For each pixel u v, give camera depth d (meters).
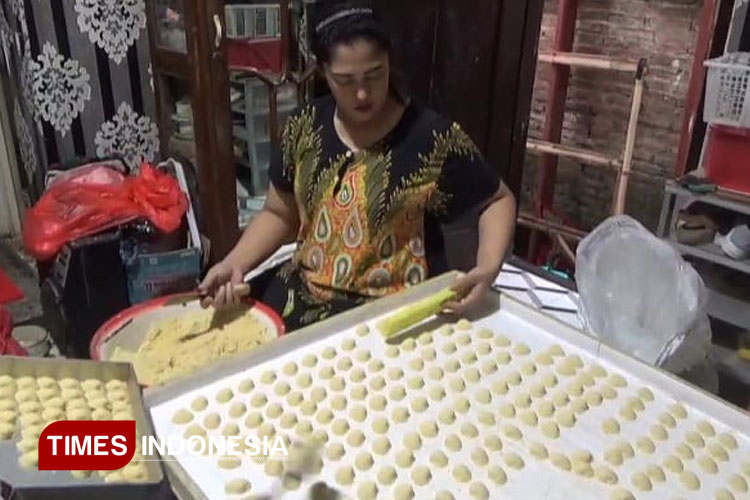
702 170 2.57
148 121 2.13
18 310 2.11
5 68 2.21
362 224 1.43
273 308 1.54
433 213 1.51
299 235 1.61
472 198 1.47
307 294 1.52
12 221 2.49
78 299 1.72
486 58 2.15
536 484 0.87
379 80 1.31
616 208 3.13
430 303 1.21
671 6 2.86
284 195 1.58
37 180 2.15
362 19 1.29
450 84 2.10
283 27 1.80
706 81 2.51
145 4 1.96
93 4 1.93
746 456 0.93
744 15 2.54
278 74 1.83
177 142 2.00
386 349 1.14
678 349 1.47
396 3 1.88
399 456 0.92
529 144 3.26
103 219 1.75
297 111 1.52
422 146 1.41
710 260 2.47
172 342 1.38
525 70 2.28
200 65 1.72
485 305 1.27
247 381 1.05
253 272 1.67
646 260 1.58
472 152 1.46
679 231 2.50
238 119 1.83
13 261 2.37
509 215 1.48
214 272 1.47
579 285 1.61
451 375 1.08
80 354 1.75
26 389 0.98
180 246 1.86
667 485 0.88
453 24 2.03
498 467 0.90
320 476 0.89
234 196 1.86
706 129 2.67
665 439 0.95
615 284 1.59
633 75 3.07
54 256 1.74
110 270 1.74
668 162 3.06
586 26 3.16
